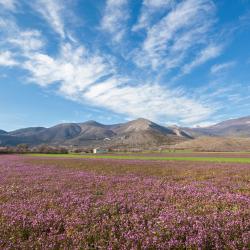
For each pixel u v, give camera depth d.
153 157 75.50
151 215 9.66
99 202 11.82
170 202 12.17
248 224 8.28
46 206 11.51
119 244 6.95
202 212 10.11
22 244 7.06
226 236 7.36
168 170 31.42
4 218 9.45
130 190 15.48
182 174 26.42
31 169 33.34
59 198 12.98
